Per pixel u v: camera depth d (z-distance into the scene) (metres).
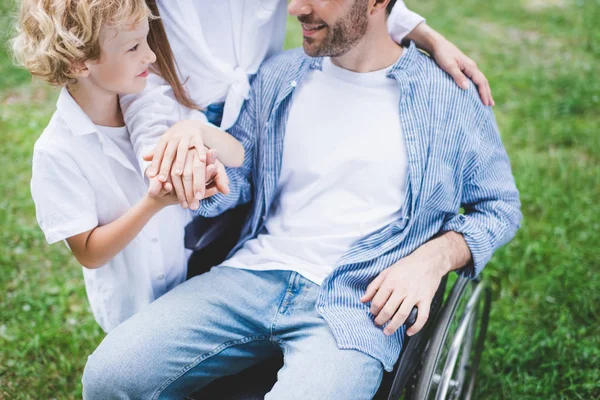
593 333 2.47
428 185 1.66
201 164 1.48
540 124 3.93
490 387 2.27
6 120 3.89
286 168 1.78
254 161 1.84
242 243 1.85
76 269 2.81
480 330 2.11
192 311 1.60
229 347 1.62
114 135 1.62
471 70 1.77
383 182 1.71
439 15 5.88
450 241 1.68
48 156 1.48
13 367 2.28
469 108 1.73
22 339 2.40
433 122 1.69
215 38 1.75
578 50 5.20
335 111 1.75
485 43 5.27
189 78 1.74
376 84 1.74
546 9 6.18
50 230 1.51
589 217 3.08
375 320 1.57
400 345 1.62
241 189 1.80
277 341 1.63
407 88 1.70
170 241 1.73
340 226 1.71
